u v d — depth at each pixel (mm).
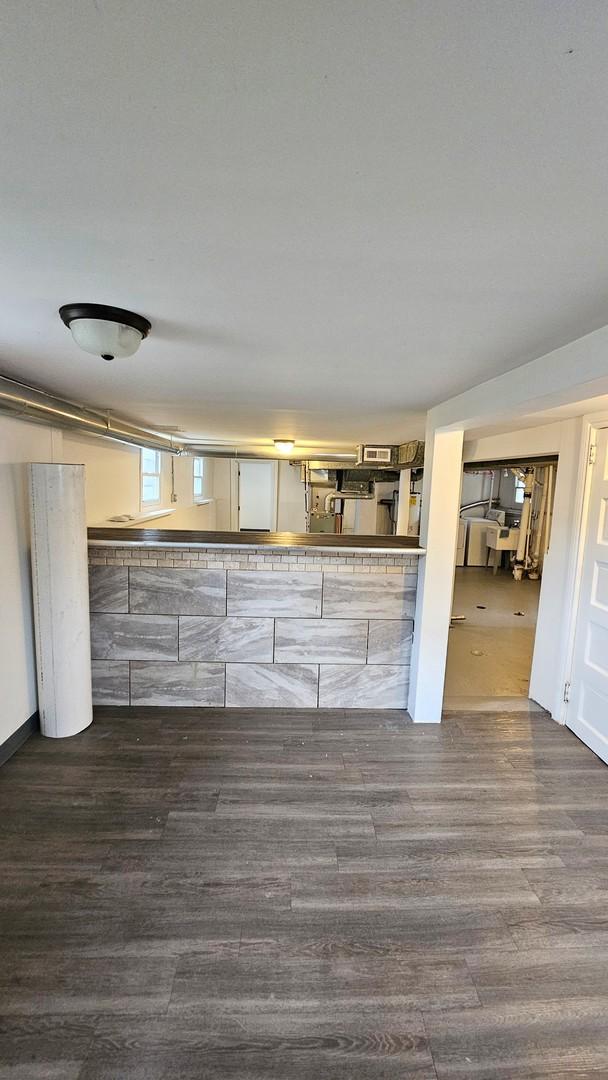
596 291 1172
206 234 939
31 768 2484
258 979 1474
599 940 1641
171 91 587
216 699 3207
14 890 1755
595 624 2840
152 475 5777
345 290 1197
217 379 2289
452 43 512
